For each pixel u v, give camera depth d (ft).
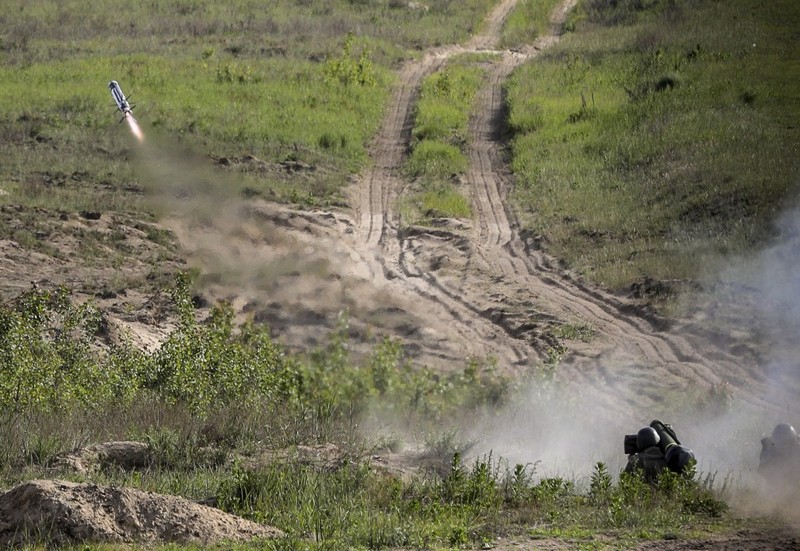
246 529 102.22
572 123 509.35
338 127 513.86
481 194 434.71
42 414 159.02
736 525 103.96
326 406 166.09
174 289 262.47
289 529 102.94
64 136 464.24
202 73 595.88
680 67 562.25
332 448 141.90
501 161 485.56
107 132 473.26
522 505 114.52
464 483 119.55
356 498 115.24
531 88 590.96
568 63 632.79
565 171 435.94
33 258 314.14
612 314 273.33
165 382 188.34
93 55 639.35
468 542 97.71
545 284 311.27
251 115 515.91
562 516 108.27
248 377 187.32
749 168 368.48
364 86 598.75
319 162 466.70
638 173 410.72
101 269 312.71
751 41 604.49
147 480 123.34
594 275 307.37
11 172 414.41
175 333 216.74
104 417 159.84
